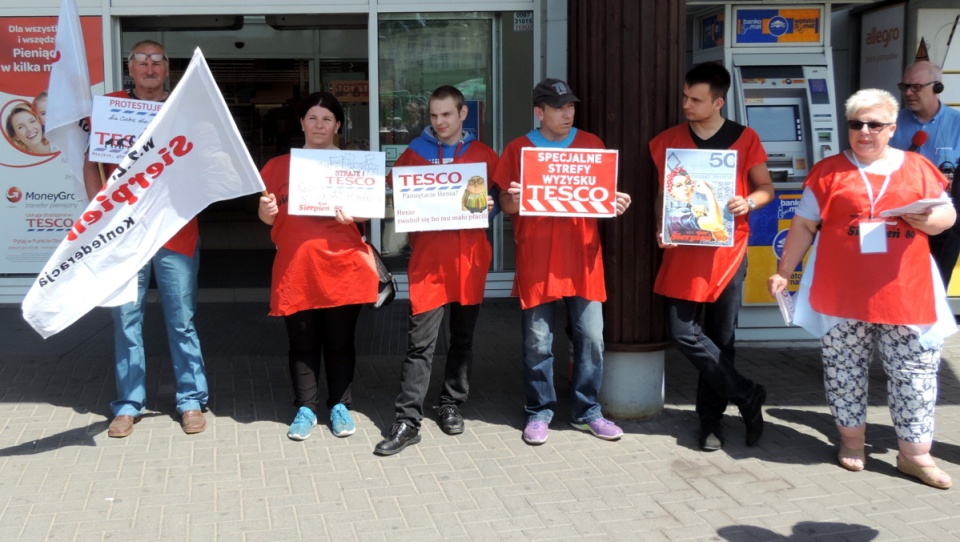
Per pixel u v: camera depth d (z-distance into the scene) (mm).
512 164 4699
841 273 4297
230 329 7168
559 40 7840
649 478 4371
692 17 7172
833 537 3801
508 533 3826
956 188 5266
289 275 4684
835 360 4457
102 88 7832
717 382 4617
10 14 7613
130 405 4965
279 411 5277
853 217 4238
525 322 4766
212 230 11875
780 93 6688
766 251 6645
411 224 4594
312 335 4867
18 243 7852
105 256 4457
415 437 4766
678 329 4590
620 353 5055
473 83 8133
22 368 6020
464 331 4891
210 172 4586
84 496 4133
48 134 4816
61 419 5094
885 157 4254
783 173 6555
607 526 3889
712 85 4379
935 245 5375
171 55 11539
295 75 12086
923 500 4148
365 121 11086
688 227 4434
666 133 4668
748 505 4090
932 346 4234
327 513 3988
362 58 11922
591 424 4898
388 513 3994
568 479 4355
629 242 4879
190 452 4648
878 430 5035
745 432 4969
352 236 4738
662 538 3789
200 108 4453
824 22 6617
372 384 5797
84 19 7770
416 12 7977
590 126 4828
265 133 12430
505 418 5188
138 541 3730
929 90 5684
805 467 4516
